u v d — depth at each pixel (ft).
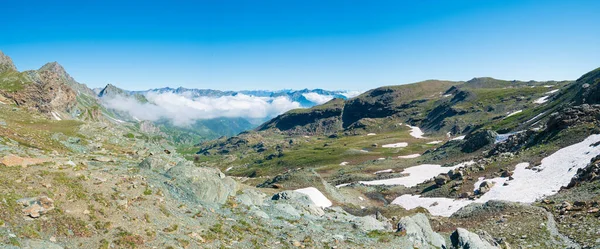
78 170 89.56
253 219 111.86
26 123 209.97
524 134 299.79
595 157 179.83
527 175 209.87
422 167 370.94
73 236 62.90
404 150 610.65
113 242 65.92
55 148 151.12
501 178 221.05
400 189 284.20
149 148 227.40
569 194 155.22
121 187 90.48
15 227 57.16
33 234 57.93
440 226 157.79
